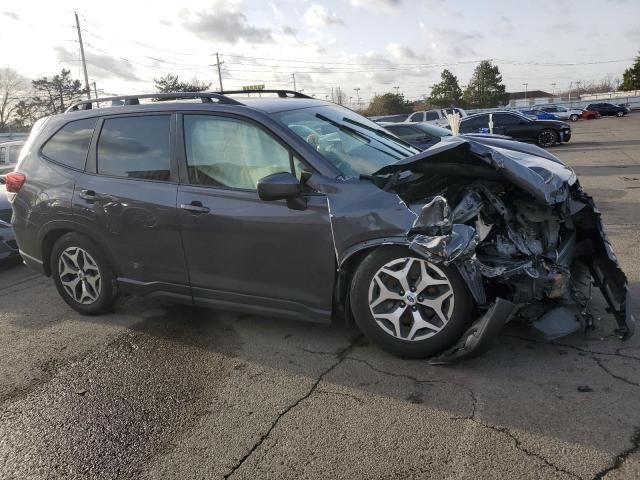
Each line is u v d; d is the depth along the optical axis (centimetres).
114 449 287
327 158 362
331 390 326
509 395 303
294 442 279
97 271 459
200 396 333
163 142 412
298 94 504
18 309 523
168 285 420
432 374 333
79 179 448
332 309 362
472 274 316
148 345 411
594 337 362
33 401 342
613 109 5409
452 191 351
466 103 8831
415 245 311
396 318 339
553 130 2094
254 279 380
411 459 257
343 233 337
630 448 251
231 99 403
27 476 270
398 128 1180
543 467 244
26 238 487
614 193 926
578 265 396
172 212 399
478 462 251
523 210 353
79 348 417
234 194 377
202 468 265
